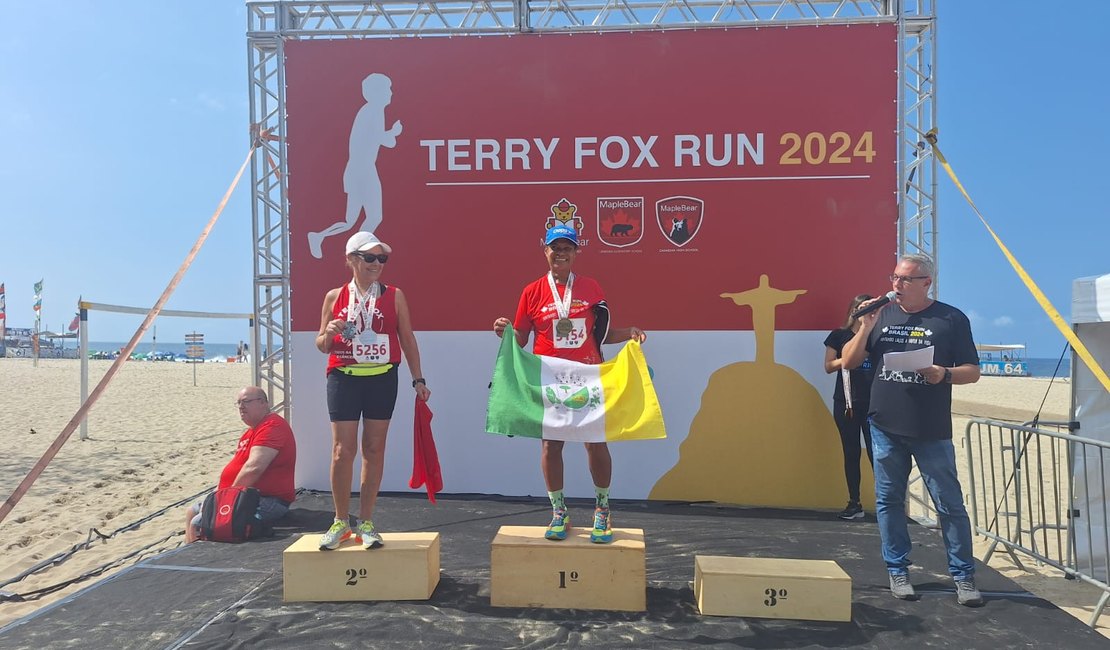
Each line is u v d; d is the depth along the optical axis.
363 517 3.41
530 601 3.26
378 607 3.25
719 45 5.36
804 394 5.31
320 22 5.80
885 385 3.38
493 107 5.53
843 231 5.29
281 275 5.72
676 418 5.42
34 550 4.68
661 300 5.41
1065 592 4.00
